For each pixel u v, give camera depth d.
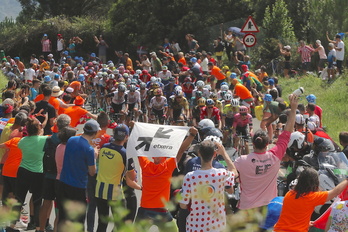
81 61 102.81
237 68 80.19
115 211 8.62
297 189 18.62
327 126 56.66
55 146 25.33
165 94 60.94
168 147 20.22
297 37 103.81
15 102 39.53
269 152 20.94
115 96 54.34
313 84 76.69
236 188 23.61
